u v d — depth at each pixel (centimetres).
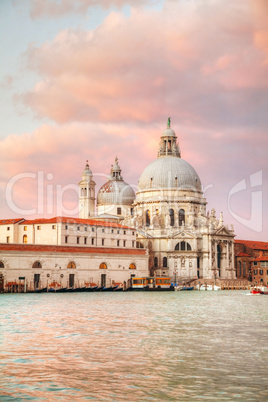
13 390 3434
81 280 17188
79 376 3781
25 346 4922
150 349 4794
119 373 3875
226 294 15875
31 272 15838
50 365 4122
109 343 5112
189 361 4281
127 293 16112
